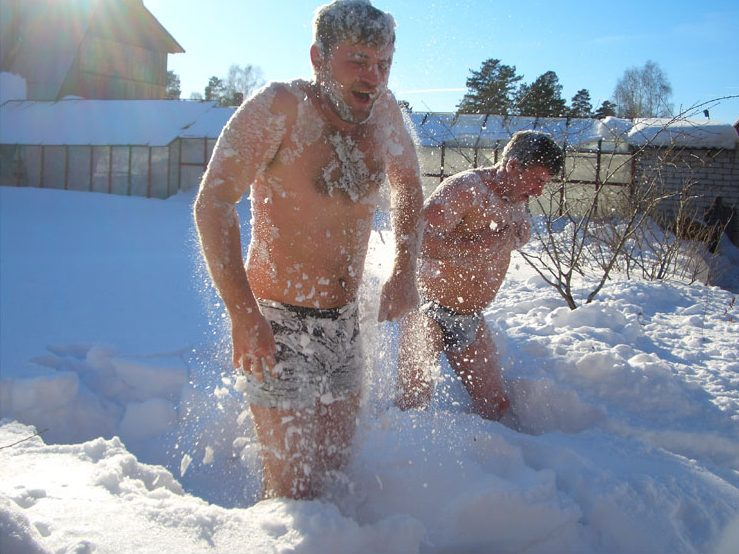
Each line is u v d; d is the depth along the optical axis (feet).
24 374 13.19
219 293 8.25
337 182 8.57
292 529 7.55
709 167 54.90
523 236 12.55
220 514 7.70
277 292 8.78
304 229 8.63
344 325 9.08
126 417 12.92
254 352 8.18
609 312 16.22
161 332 17.84
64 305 21.59
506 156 12.10
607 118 53.16
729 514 8.84
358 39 8.02
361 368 9.46
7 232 45.57
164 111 88.38
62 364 14.79
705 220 53.31
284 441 8.68
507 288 22.25
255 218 8.91
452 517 8.71
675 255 26.71
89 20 118.21
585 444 10.44
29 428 10.71
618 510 8.69
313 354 8.79
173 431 12.62
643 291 20.90
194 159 81.51
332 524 7.63
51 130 90.22
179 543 7.06
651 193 29.04
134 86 127.34
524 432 12.19
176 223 55.88
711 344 15.17
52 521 7.09
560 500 8.85
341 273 8.93
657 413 11.39
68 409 12.90
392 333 12.43
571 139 51.31
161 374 13.93
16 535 6.30
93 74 120.98
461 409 12.62
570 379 12.33
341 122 8.45
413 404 11.96
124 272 28.78
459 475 9.41
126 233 47.03
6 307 21.04
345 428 9.25
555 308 18.85
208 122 83.92
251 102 8.16
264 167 8.42
